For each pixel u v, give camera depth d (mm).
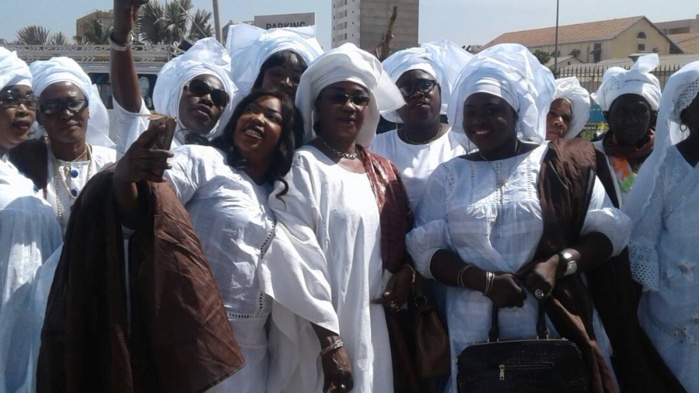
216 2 14078
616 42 58812
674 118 3818
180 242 3023
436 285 3924
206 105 4266
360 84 3654
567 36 63469
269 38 4645
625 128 4840
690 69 3736
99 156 4379
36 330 3410
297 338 3402
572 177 3619
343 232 3449
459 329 3615
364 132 3912
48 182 4133
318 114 3748
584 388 3357
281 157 3463
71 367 2908
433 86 4648
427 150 4660
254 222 3312
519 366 3350
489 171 3723
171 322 2971
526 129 3816
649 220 3842
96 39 28203
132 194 2953
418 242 3660
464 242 3621
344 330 3426
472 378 3393
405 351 3596
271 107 3449
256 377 3354
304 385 3438
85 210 2984
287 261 3285
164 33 25734
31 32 30547
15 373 3441
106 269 2959
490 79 3686
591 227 3629
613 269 3754
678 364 3762
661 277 3805
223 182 3348
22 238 3477
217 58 4645
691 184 3734
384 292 3559
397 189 3816
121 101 3885
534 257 3525
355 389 3340
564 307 3531
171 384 2977
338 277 3424
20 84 3949
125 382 2893
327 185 3504
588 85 20062
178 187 3279
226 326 3057
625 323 3740
